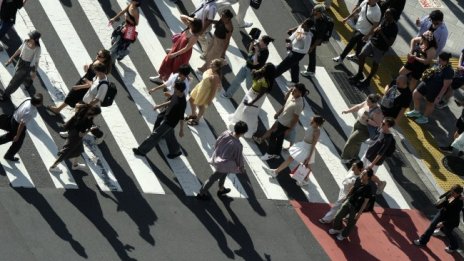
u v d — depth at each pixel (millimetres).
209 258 24453
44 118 27281
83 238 23875
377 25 32281
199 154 27797
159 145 27750
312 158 27250
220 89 30484
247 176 27609
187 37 29094
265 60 29297
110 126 27703
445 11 37625
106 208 25016
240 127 25062
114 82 29266
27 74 26922
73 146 24953
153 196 25859
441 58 30641
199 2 34094
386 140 27109
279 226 26250
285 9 35344
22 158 25734
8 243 23109
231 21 33000
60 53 29812
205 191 26000
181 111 25938
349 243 26438
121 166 26516
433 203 28984
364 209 25594
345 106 31734
